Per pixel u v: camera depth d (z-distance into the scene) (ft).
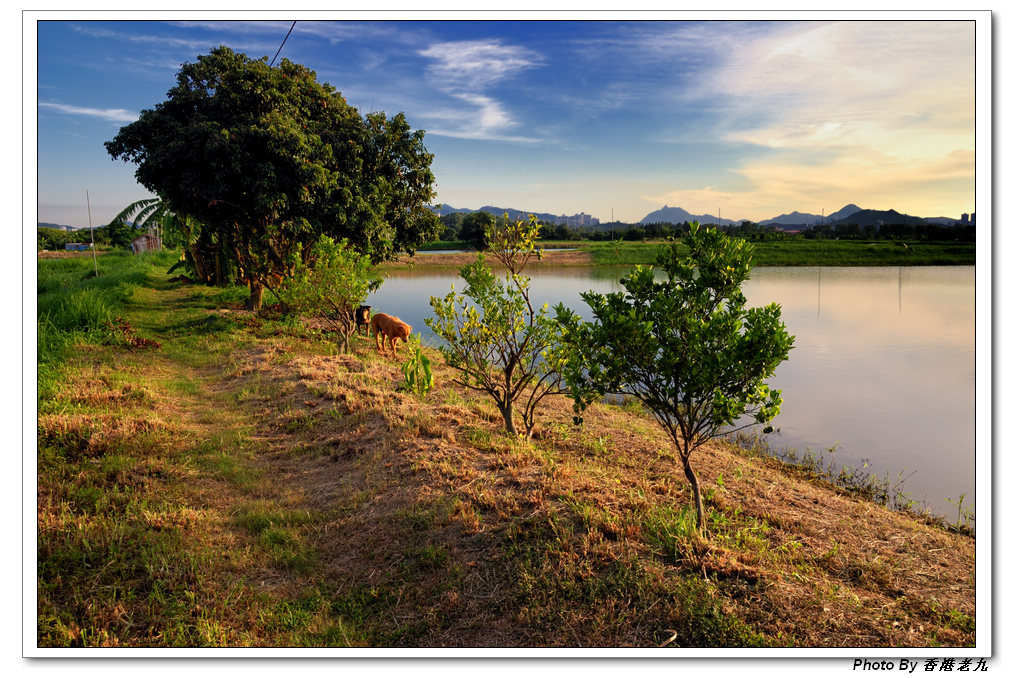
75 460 18.97
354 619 13.17
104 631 11.98
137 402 25.99
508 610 12.91
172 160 46.42
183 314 54.13
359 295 40.24
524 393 31.50
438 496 17.51
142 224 95.20
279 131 47.14
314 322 53.83
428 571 14.48
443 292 91.91
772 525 17.30
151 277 91.66
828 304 71.77
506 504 16.66
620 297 16.28
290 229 50.93
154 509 16.85
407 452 20.80
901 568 14.90
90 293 48.32
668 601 12.53
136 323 47.83
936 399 32.40
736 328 14.97
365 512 17.48
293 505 18.39
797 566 14.38
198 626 12.55
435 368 36.17
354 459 21.36
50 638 11.80
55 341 34.81
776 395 14.84
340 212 51.26
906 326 55.93
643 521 15.80
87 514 15.75
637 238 156.76
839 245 152.46
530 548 14.55
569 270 132.26
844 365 40.57
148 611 12.92
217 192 47.70
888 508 19.89
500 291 23.65
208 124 45.80
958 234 159.33
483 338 23.31
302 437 24.00
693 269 15.81
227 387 31.32
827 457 24.53
